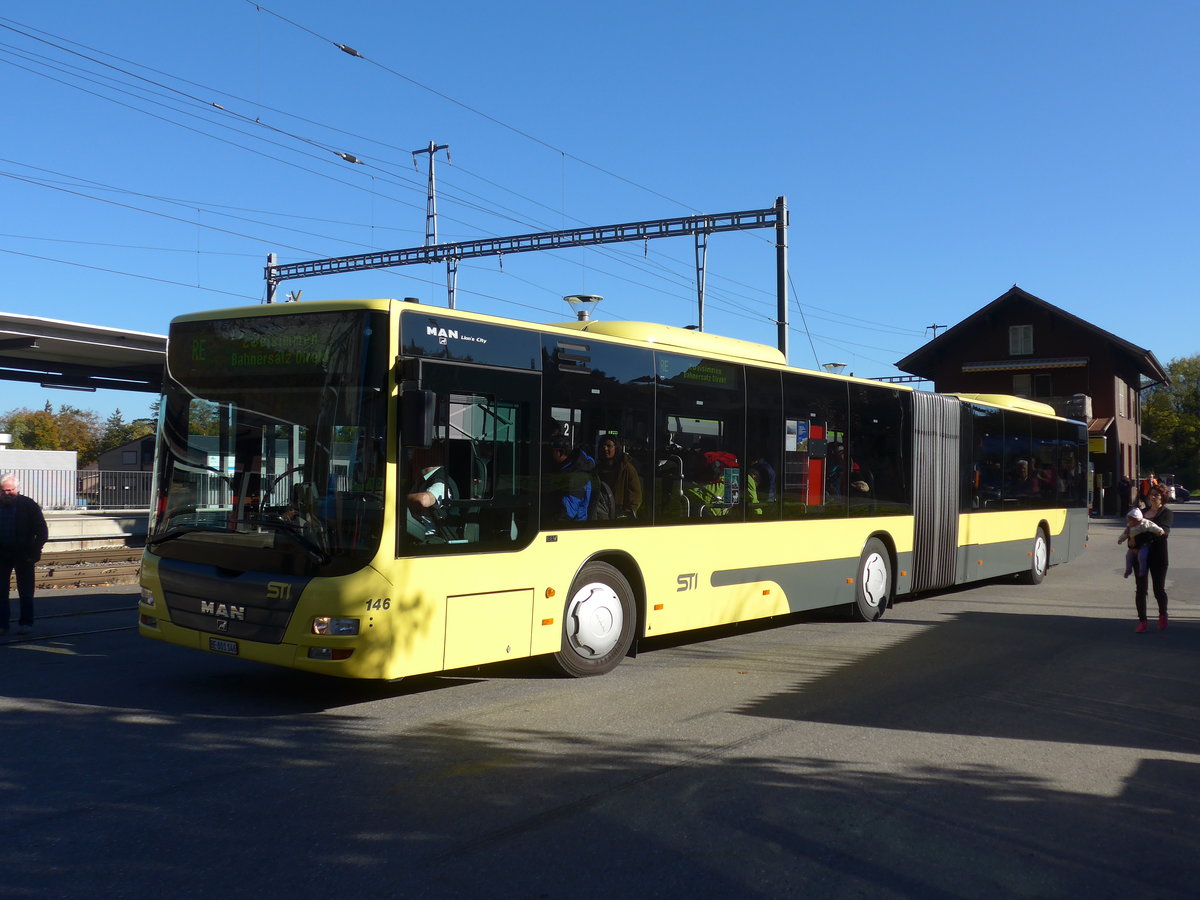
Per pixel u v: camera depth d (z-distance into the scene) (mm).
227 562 7445
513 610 7938
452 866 4562
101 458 40188
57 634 10719
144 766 6031
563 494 8391
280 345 7488
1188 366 94375
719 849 4816
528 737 6773
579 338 8617
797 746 6648
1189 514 47406
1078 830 5195
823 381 11641
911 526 13250
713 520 9977
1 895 4207
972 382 48062
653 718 7352
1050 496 17859
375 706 7621
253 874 4453
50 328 18094
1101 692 8508
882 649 10469
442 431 7418
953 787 5855
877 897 4324
